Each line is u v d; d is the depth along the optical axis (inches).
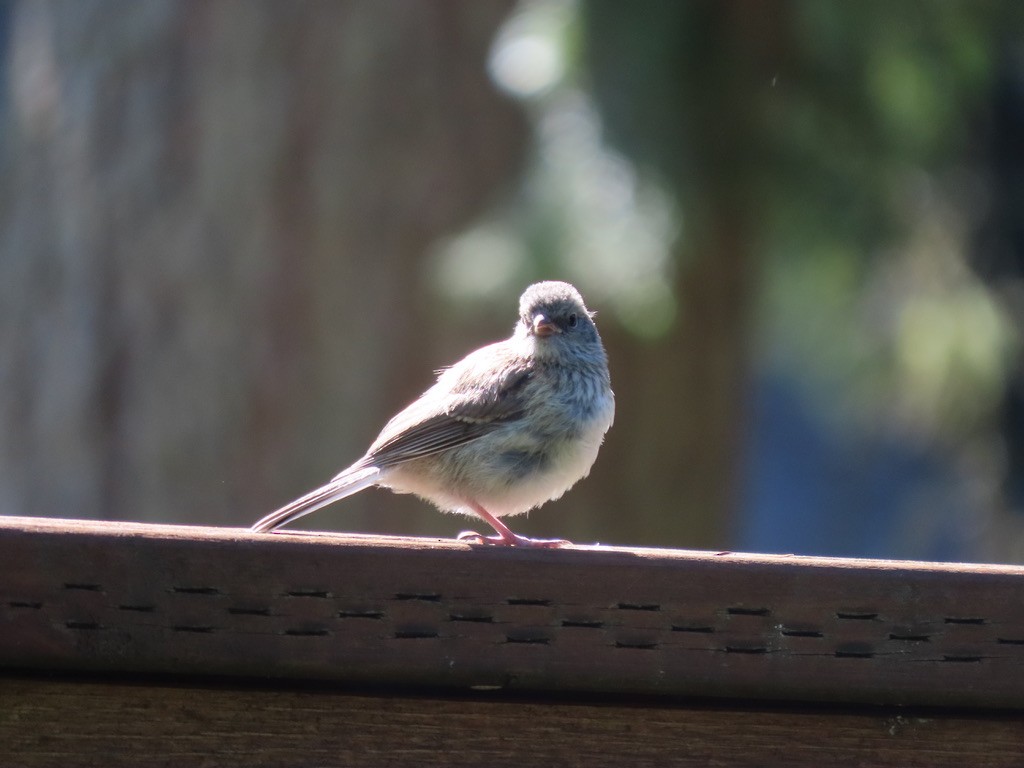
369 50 525.7
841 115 515.8
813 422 910.4
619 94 470.3
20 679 184.5
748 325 547.8
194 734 186.9
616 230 452.1
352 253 524.1
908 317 566.9
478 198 526.6
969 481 665.6
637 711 193.2
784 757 194.2
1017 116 599.5
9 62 722.2
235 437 530.6
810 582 190.1
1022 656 190.7
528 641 187.5
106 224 548.4
